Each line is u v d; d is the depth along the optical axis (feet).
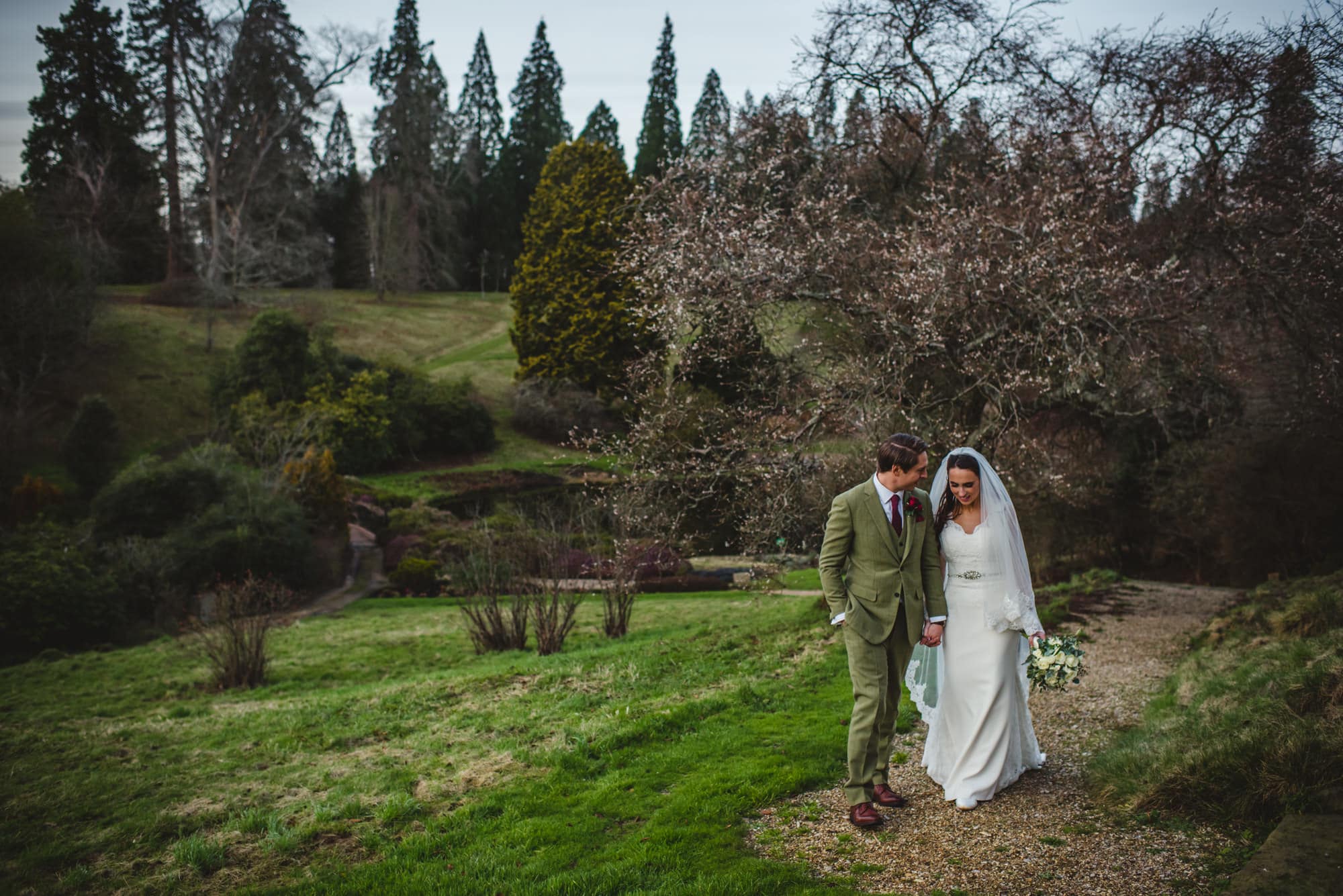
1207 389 38.83
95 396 95.25
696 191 36.14
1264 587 34.86
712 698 22.13
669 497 37.81
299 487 84.17
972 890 10.93
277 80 174.70
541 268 137.08
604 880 12.15
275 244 173.88
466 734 22.81
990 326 30.58
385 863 13.88
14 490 81.92
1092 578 48.78
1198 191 34.71
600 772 17.70
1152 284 28.99
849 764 13.47
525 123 233.55
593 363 131.75
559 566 41.29
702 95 195.62
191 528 67.31
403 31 221.25
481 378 155.22
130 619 58.23
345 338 168.45
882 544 13.69
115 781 21.48
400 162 217.36
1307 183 32.01
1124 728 17.81
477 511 95.45
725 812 14.38
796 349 36.04
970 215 31.04
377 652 44.39
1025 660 14.58
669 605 57.52
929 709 15.06
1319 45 31.09
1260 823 11.64
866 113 39.60
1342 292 30.99
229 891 13.85
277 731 26.13
